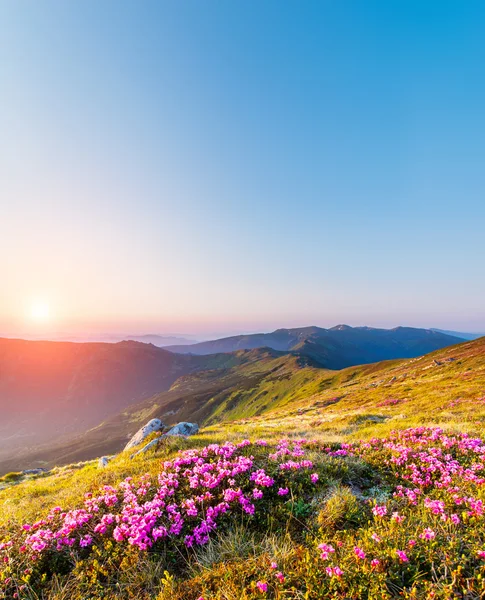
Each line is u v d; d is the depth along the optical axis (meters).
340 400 75.56
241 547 5.45
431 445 9.52
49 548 6.05
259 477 7.32
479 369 57.34
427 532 4.68
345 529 5.59
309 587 4.11
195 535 5.90
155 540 5.76
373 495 7.01
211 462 8.84
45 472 27.61
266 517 6.32
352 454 9.13
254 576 4.64
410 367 104.75
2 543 6.42
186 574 5.17
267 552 5.16
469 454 8.73
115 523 6.50
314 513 6.29
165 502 7.10
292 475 7.58
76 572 5.42
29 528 6.96
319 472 7.83
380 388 76.62
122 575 5.18
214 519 6.35
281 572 4.40
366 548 4.74
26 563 5.77
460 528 5.12
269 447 10.22
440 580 3.99
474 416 18.53
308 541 5.36
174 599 4.43
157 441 14.29
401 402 44.12
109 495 7.52
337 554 4.75
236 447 10.05
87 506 7.34
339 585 4.09
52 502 9.44
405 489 6.94
